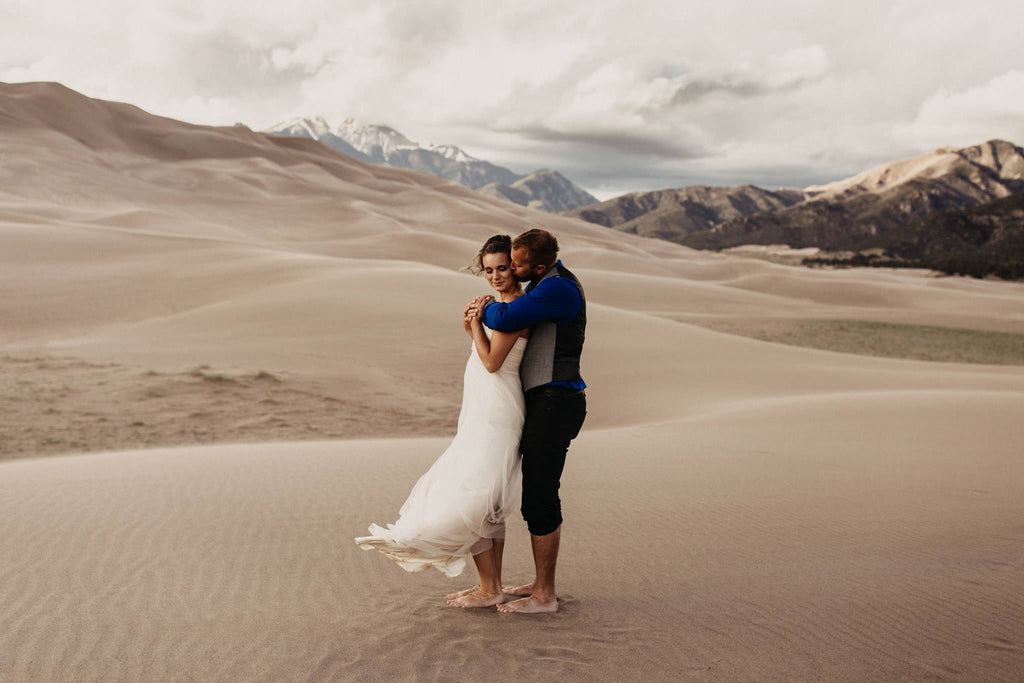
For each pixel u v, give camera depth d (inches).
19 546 171.3
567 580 158.1
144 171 5659.5
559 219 7381.9
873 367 1061.1
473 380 139.8
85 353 846.5
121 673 110.5
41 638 122.1
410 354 915.4
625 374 853.8
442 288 1294.3
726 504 227.8
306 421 617.9
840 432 397.1
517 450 138.7
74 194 4148.6
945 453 325.1
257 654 117.7
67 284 1413.6
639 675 112.8
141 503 218.1
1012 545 184.1
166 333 981.2
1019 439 360.2
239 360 831.1
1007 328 2492.6
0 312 1193.4
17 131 5570.9
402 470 288.4
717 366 907.4
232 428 582.9
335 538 186.4
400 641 123.9
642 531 196.9
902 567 167.2
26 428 549.0
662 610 140.3
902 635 129.6
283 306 1123.9
